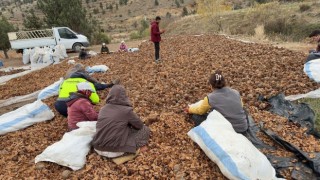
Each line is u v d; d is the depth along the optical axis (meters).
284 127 5.36
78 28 26.95
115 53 16.69
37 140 6.10
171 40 18.77
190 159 4.75
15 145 5.93
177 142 5.31
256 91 7.16
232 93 5.19
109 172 4.67
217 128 4.70
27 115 6.93
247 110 6.16
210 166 4.59
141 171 4.61
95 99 6.80
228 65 9.87
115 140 4.89
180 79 8.94
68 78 7.38
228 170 4.10
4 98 9.86
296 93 7.02
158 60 11.90
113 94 5.10
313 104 6.32
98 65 11.99
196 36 19.39
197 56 11.90
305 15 24.67
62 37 21.16
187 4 112.44
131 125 5.20
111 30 87.44
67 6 26.27
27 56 17.98
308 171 4.21
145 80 9.32
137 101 7.46
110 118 4.95
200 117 5.64
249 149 4.30
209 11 29.19
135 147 5.01
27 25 26.44
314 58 8.68
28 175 4.82
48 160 4.94
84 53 16.02
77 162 4.87
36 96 9.74
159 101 7.32
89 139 5.20
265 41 16.03
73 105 5.80
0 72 15.20
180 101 7.18
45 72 13.55
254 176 4.01
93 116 5.77
